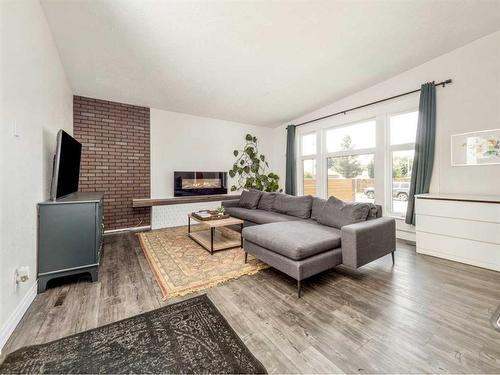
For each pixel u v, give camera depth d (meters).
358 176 4.39
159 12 2.10
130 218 4.35
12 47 1.51
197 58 2.88
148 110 4.54
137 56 2.80
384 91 3.73
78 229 2.05
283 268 2.01
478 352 1.25
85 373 1.13
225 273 2.29
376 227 2.27
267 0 2.01
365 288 2.00
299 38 2.55
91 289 1.98
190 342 1.34
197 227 4.50
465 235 2.54
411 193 3.31
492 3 2.18
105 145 4.11
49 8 2.04
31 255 1.78
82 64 2.96
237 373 1.13
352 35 2.54
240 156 5.80
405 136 3.63
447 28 2.52
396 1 2.10
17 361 1.20
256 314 1.62
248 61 2.98
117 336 1.39
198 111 4.84
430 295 1.87
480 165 2.77
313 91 4.02
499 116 2.63
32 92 1.87
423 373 1.12
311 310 1.67
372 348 1.29
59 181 2.18
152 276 2.25
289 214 3.48
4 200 1.36
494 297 1.83
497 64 2.62
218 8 2.08
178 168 4.88
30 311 1.64
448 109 3.01
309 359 1.22
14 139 1.52
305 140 5.52
